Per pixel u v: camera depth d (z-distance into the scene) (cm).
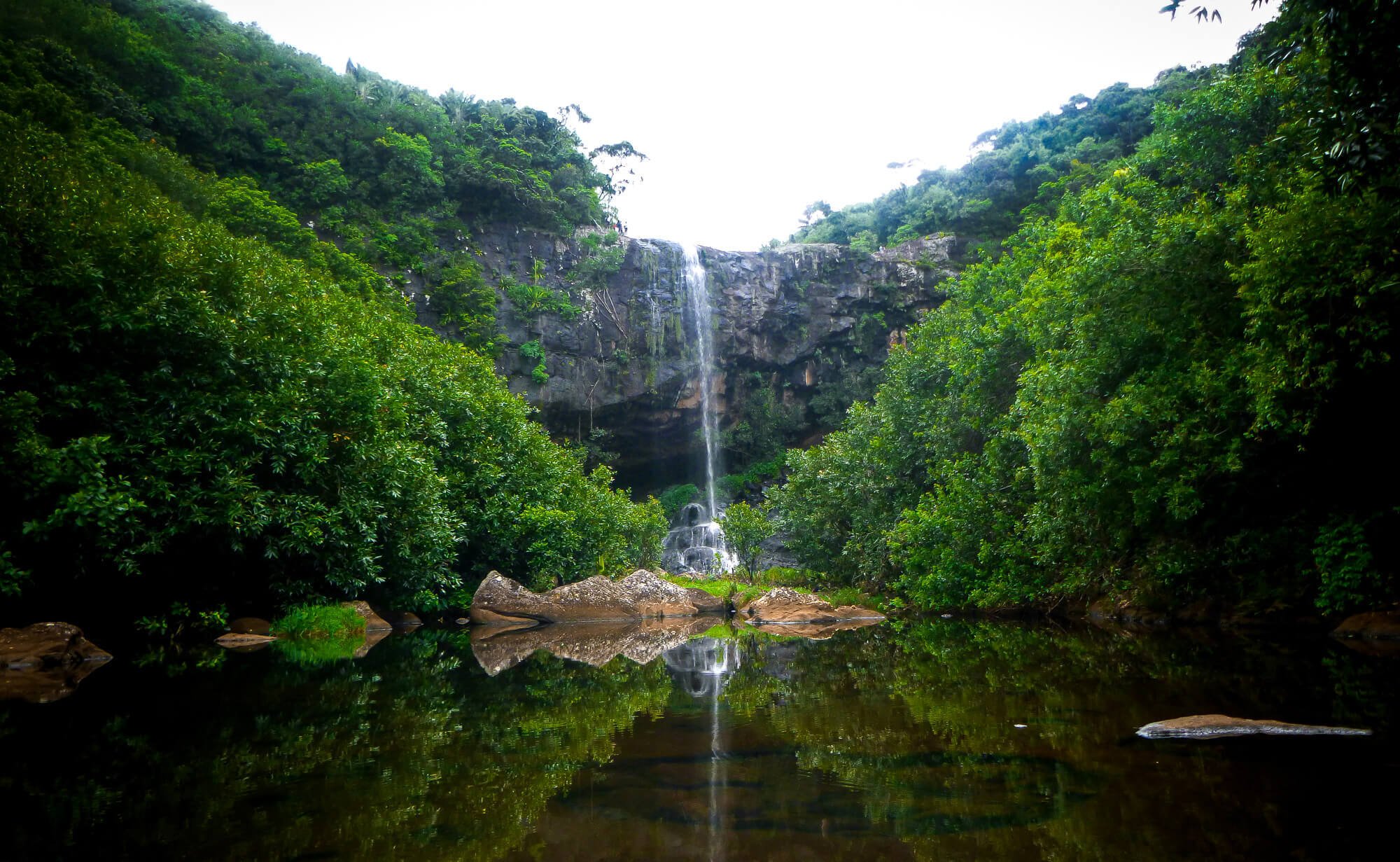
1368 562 861
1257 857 198
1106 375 1061
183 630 1044
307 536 1043
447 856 215
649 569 2225
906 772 300
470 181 3406
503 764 329
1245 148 1095
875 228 5072
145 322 920
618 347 3506
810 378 3944
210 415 967
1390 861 193
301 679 629
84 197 998
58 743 376
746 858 209
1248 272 797
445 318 3072
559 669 717
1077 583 1175
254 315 1102
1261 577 1062
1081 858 200
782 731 393
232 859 213
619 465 3809
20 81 1819
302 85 3434
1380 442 895
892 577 1802
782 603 1565
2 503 811
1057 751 327
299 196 3030
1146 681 530
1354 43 543
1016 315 1478
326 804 269
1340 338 757
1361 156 563
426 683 606
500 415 1767
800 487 2116
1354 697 450
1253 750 321
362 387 1218
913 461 1812
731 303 3766
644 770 316
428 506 1309
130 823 248
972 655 750
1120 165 1482
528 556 1700
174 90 2870
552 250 3559
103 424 905
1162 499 1034
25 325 864
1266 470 1002
